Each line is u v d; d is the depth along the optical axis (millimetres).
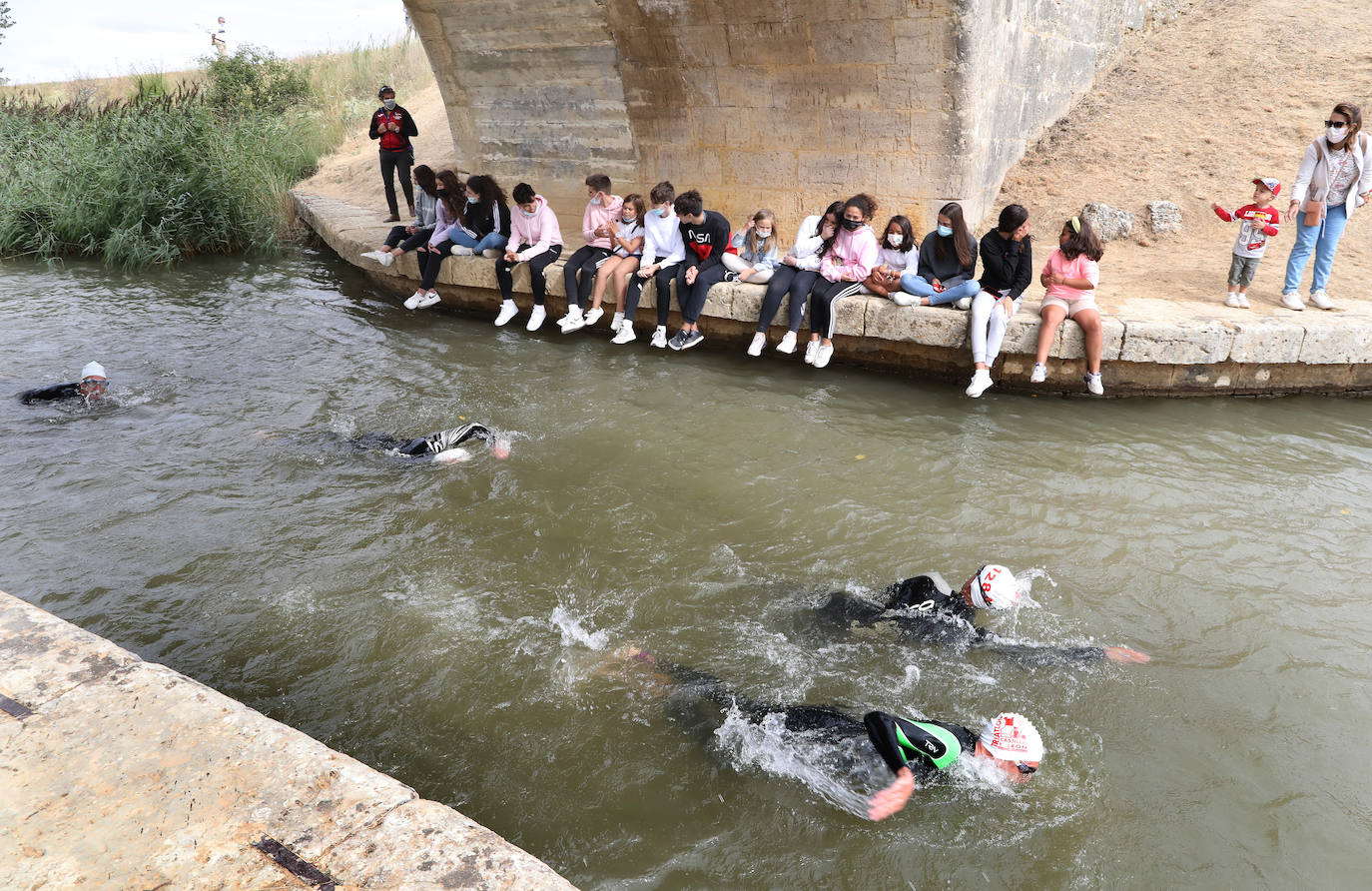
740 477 5645
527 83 10641
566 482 5527
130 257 11531
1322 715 3607
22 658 2750
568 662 3855
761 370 7688
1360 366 6844
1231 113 9867
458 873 2033
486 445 6012
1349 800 3188
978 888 2826
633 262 8164
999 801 3164
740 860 2910
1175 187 9117
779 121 9156
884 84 8414
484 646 3955
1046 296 6906
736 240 8352
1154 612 4297
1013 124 9508
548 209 8711
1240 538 4957
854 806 3133
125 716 2512
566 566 4609
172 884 1991
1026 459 5934
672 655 3947
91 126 14062
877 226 9016
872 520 5133
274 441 6059
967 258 7156
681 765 3301
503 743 3396
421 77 19016
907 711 3607
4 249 11867
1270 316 6965
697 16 8961
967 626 4020
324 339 8492
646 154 10258
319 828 2154
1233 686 3773
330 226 11312
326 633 4023
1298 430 6422
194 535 4828
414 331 8805
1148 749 3420
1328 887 2846
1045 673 3828
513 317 9203
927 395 7137
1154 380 6977
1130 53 11500
